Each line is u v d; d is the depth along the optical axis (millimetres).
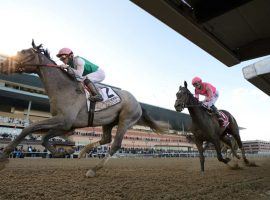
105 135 4109
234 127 6273
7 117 23844
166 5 1917
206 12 2189
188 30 2248
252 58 2859
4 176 3611
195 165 7316
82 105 3301
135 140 32219
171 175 4320
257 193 2781
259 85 3611
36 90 25812
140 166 6652
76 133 25141
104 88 3768
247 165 6785
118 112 3871
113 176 3963
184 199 2387
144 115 4422
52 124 2916
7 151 2555
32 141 19422
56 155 3080
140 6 1893
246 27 2518
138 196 2455
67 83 3223
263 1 2154
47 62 3203
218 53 2725
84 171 4676
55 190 2607
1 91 21734
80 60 3443
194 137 5125
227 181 3592
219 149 4984
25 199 2195
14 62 3021
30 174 3982
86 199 2254
